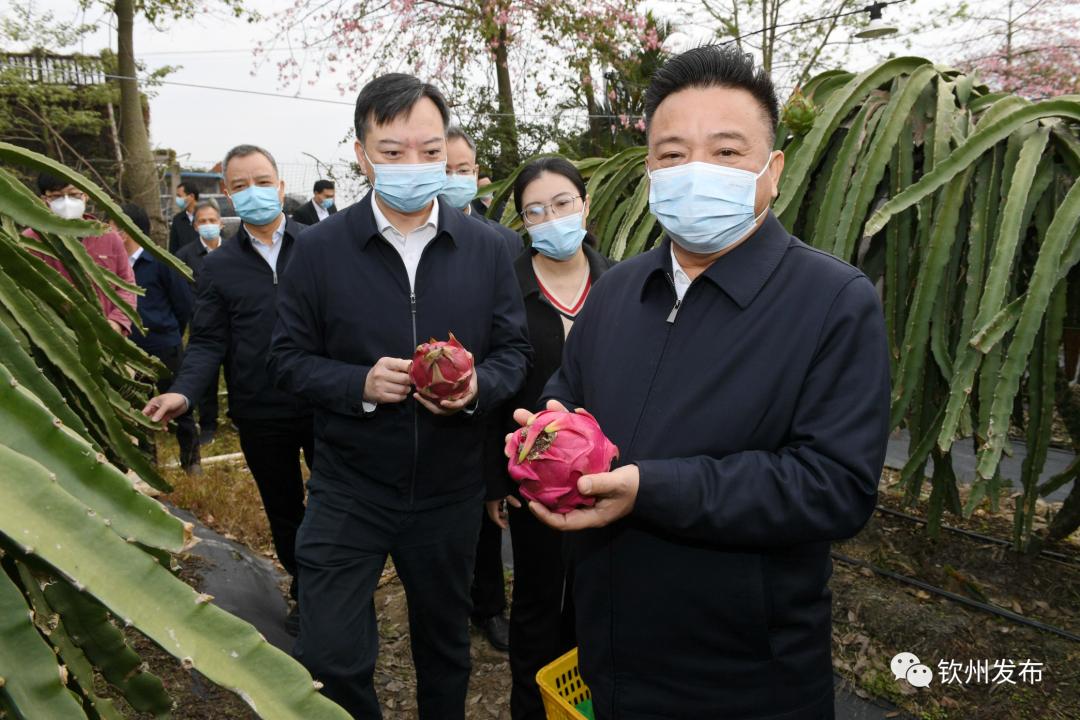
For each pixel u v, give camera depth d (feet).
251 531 12.25
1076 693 7.97
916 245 8.68
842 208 8.52
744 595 3.88
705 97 3.88
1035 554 10.69
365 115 5.94
